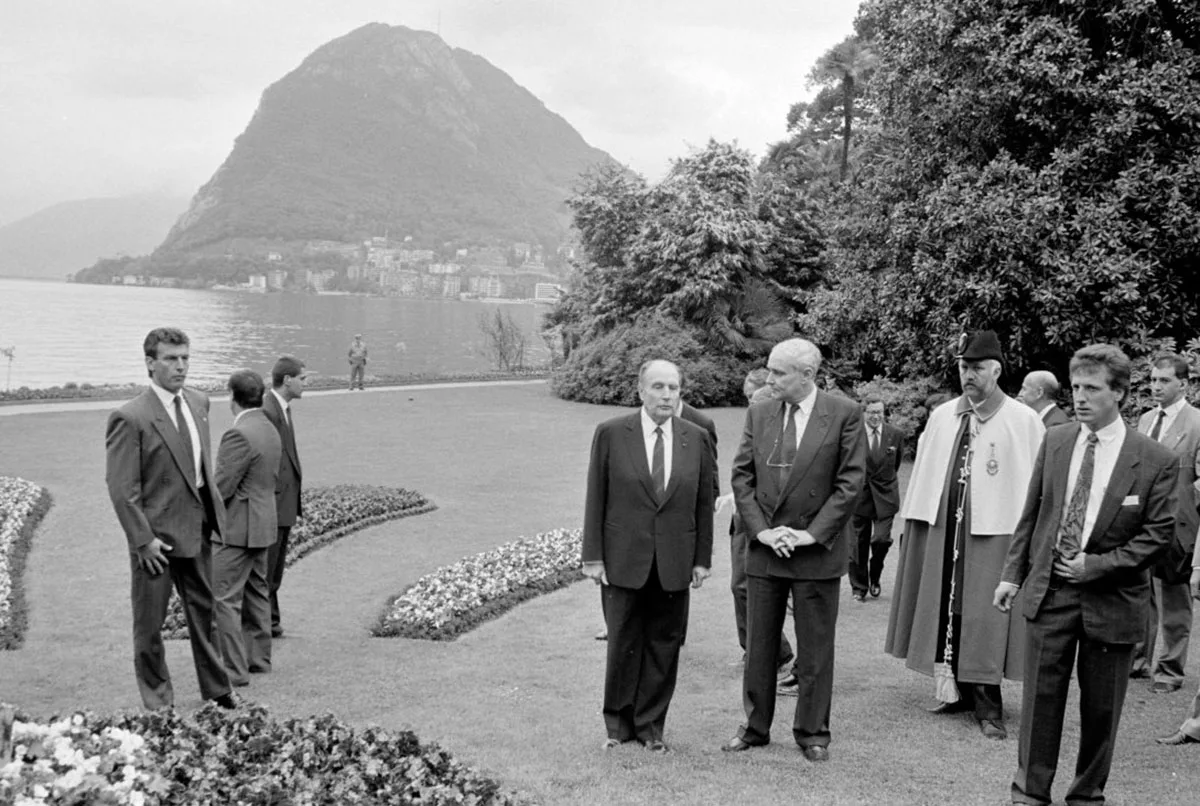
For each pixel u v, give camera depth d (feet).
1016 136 59.77
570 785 17.44
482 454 71.31
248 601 25.81
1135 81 51.90
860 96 125.49
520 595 33.88
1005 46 55.42
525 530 46.19
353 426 85.87
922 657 22.17
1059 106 55.47
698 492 19.93
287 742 16.39
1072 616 16.28
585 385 112.06
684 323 112.88
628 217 127.95
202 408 22.38
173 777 14.32
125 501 20.59
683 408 26.63
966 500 21.54
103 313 456.04
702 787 17.44
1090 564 15.93
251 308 599.98
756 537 19.27
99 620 30.96
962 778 18.20
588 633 29.91
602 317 120.16
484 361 248.11
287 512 29.19
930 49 60.23
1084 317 54.49
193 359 227.40
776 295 117.29
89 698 23.43
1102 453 16.35
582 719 21.70
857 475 19.29
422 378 142.72
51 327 342.03
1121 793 17.40
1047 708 16.56
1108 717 16.25
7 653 27.27
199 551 21.63
